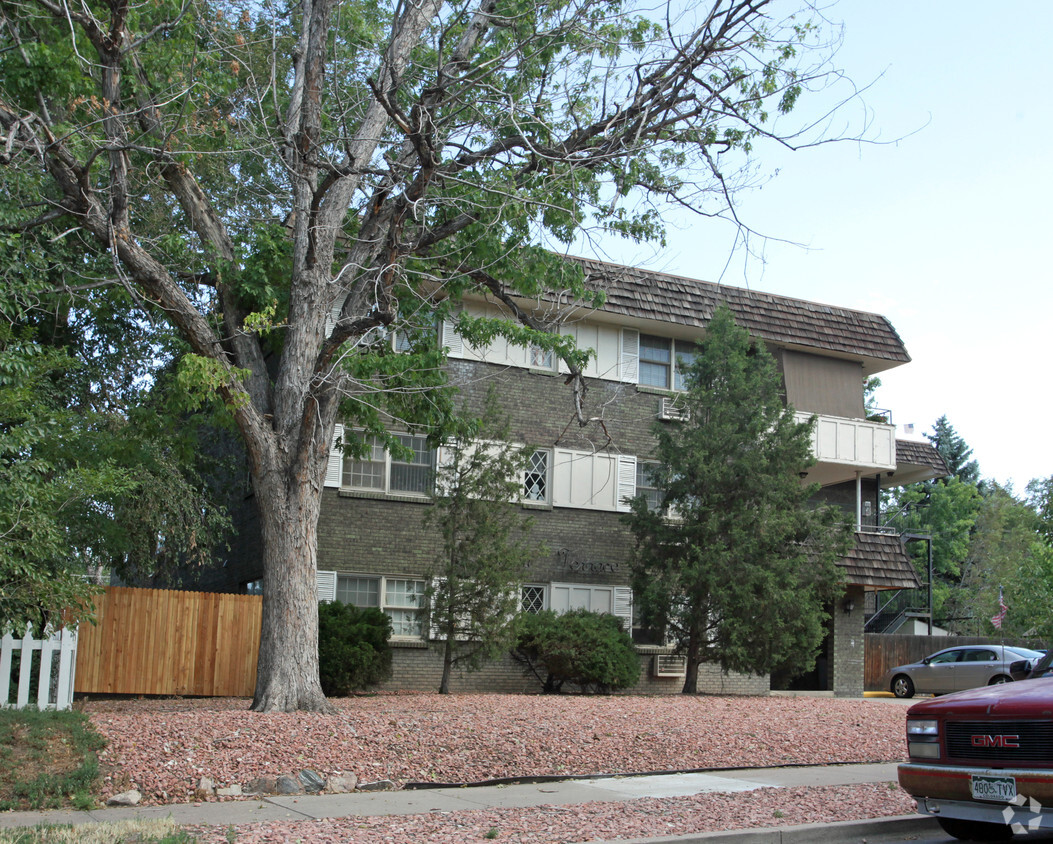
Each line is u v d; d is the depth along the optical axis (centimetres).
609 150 1308
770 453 2117
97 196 1378
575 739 1144
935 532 5781
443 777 980
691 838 717
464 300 2191
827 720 1470
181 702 1570
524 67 1330
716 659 2091
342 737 1042
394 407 1496
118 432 1592
